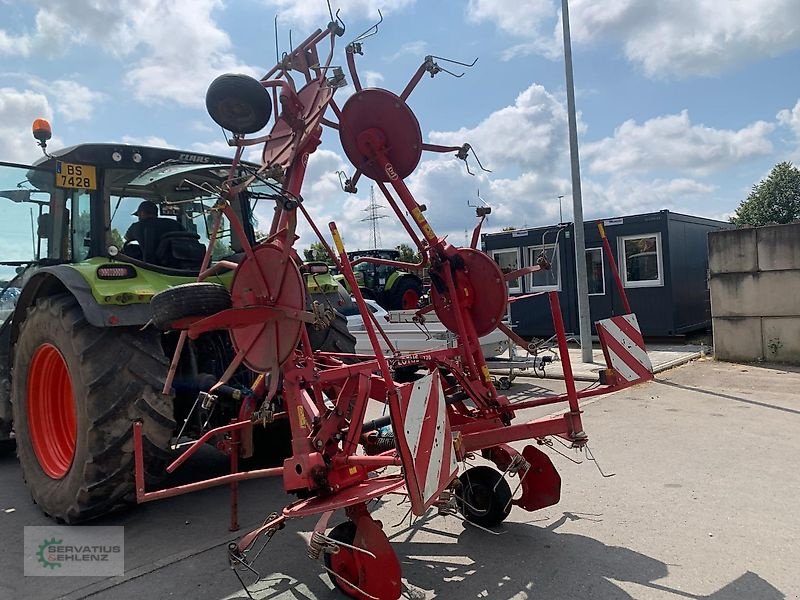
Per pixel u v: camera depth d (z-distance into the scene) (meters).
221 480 3.00
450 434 2.76
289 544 3.40
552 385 7.82
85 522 3.79
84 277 3.62
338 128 3.52
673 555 3.04
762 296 8.66
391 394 2.41
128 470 3.56
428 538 3.37
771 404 6.25
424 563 3.06
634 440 5.10
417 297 10.71
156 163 4.33
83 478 3.51
